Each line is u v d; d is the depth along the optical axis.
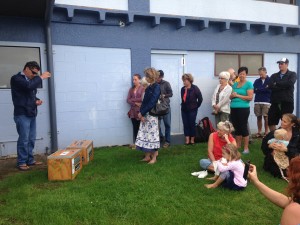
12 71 6.52
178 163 5.67
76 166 5.06
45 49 6.68
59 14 6.76
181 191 4.27
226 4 8.71
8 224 3.37
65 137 7.04
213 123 8.74
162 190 4.29
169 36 7.96
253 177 2.53
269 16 9.42
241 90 6.39
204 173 4.97
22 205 3.80
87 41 7.08
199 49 8.37
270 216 3.56
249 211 3.69
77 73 7.06
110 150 6.95
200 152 6.54
